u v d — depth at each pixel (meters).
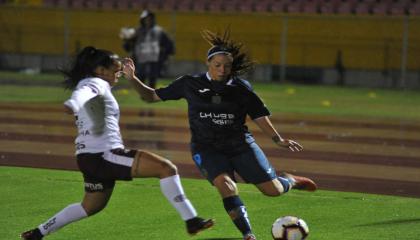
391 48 62.72
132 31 49.28
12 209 19.94
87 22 70.25
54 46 70.88
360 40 63.59
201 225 15.27
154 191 22.22
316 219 19.34
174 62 68.75
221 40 16.89
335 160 28.64
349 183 24.28
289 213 19.94
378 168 27.12
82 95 14.45
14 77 63.72
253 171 16.91
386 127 38.62
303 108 46.38
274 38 66.00
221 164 16.61
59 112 41.88
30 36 71.50
